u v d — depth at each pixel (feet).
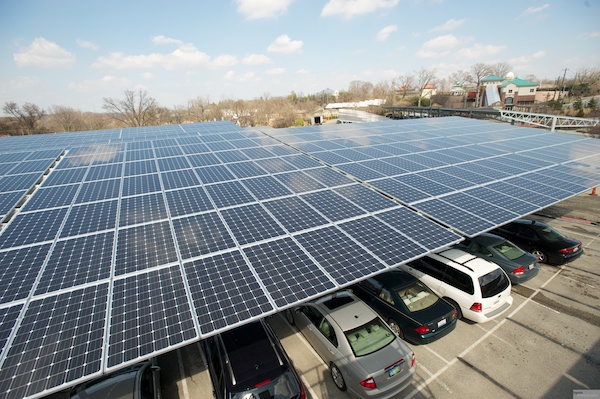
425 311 30.45
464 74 404.57
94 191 33.50
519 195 37.40
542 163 50.65
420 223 29.48
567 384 25.76
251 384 22.67
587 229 55.47
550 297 37.19
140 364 25.89
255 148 54.19
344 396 25.88
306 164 44.60
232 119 315.17
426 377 27.20
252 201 31.81
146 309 18.15
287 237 25.68
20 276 20.18
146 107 274.16
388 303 32.45
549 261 43.91
